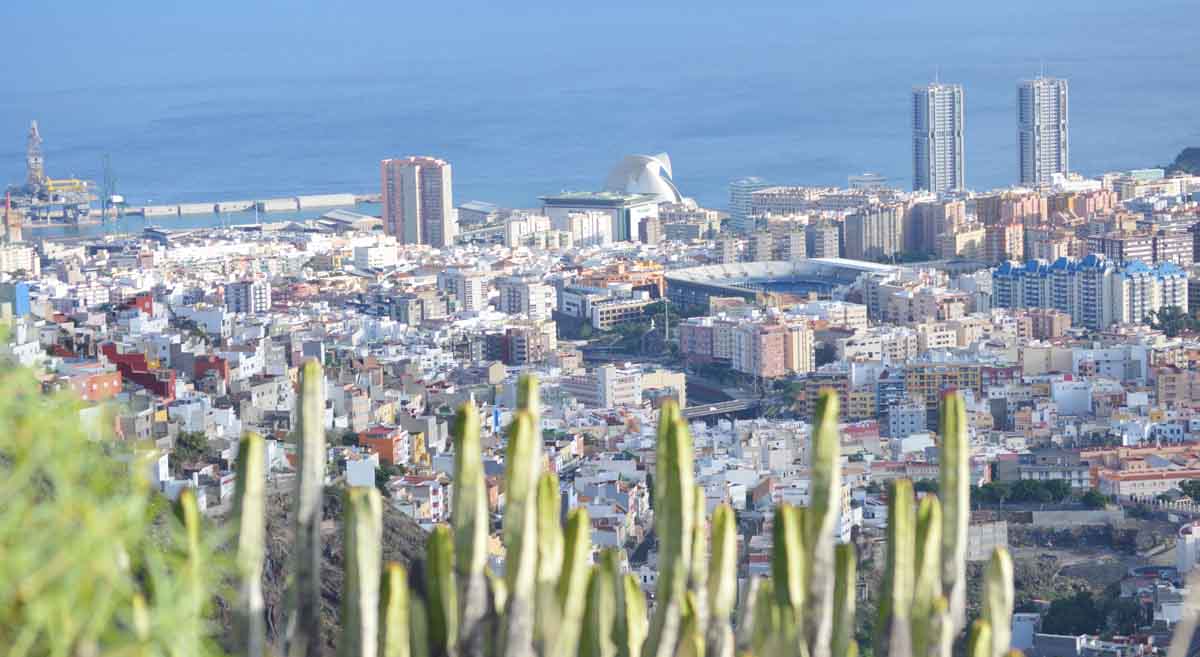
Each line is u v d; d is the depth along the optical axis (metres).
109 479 18.56
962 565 35.16
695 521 33.12
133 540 18.02
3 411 17.91
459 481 30.53
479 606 30.58
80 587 17.41
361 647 29.44
